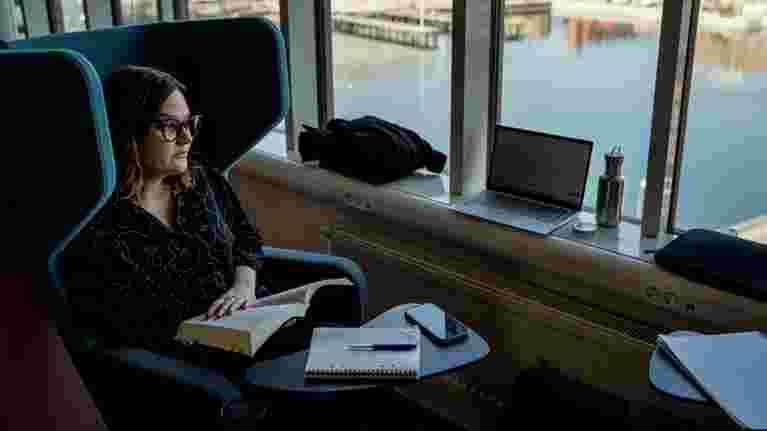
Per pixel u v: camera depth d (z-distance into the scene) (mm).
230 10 3258
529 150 2215
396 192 2432
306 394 1575
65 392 2205
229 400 1465
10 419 2127
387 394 2443
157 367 1552
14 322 2258
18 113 1400
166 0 3629
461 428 2330
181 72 2135
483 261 2232
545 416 1818
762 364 1335
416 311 1763
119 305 1690
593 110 2207
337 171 2629
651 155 1986
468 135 2371
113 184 1402
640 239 2014
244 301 1873
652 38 2021
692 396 1271
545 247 2006
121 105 1786
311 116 3021
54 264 1623
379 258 2430
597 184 2141
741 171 1940
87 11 3936
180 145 1815
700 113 1973
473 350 1599
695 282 1743
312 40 2949
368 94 2859
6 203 1474
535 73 2322
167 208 1910
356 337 1625
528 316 2043
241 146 2178
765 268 1694
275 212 2980
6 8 4344
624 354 1869
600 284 1921
